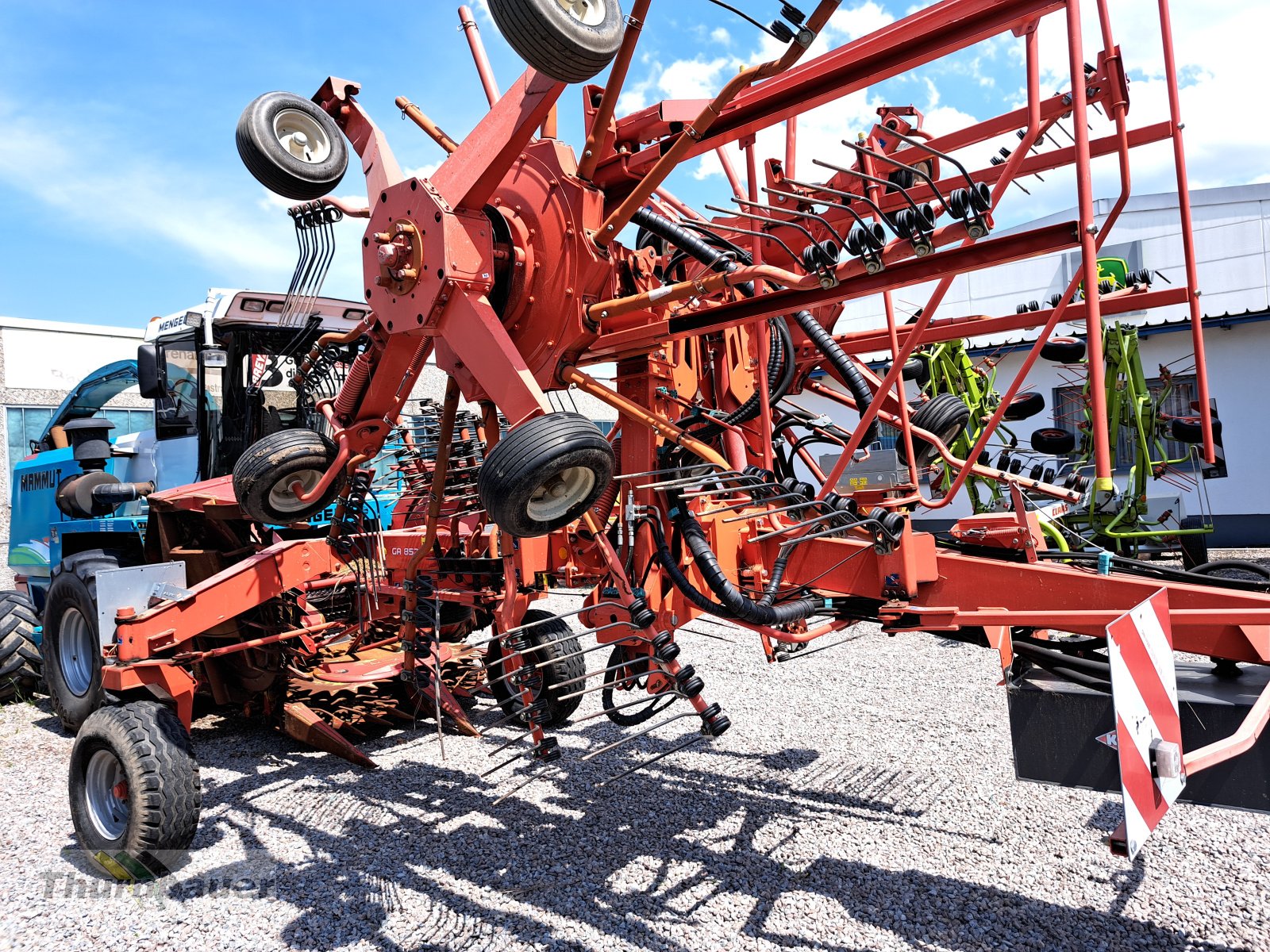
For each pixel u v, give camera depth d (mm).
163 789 3285
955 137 3641
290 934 2799
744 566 3240
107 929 2877
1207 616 2254
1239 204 14117
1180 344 12117
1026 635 3082
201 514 5227
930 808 3598
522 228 3039
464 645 4750
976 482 9227
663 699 5457
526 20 2271
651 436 3248
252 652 4949
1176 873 2951
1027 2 2113
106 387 7211
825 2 2047
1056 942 2562
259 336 5328
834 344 3691
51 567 6387
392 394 3520
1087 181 2053
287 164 3455
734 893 2936
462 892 3035
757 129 2744
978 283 15555
